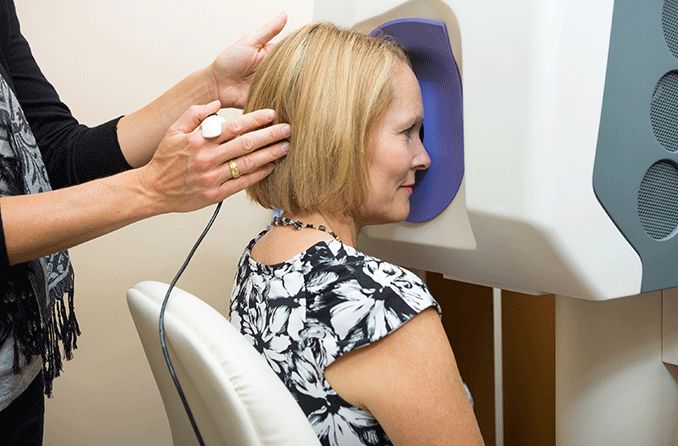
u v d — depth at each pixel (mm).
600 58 755
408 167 877
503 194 787
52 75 1354
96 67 1369
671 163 839
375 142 842
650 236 830
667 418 991
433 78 973
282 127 812
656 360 967
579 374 1007
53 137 1115
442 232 985
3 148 848
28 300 846
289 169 838
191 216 1436
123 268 1418
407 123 863
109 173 1103
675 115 837
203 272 1454
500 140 785
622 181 791
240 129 793
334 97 814
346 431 758
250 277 860
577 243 766
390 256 1134
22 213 751
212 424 705
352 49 837
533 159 749
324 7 1103
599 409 996
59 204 770
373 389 730
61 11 1346
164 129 1093
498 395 1326
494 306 1293
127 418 1452
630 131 790
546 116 738
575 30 734
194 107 824
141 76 1390
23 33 1333
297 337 771
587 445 1013
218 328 658
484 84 800
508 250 839
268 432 615
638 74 788
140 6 1376
